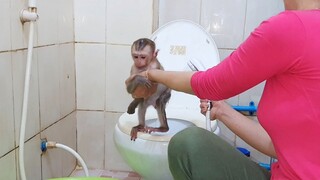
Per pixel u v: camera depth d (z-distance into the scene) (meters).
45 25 1.33
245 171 0.91
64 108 1.58
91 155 1.78
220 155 0.92
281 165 0.73
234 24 1.70
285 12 0.68
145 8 1.59
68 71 1.61
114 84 1.69
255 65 0.69
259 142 0.99
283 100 0.68
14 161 1.15
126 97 1.69
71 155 1.71
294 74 0.66
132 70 1.12
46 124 1.38
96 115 1.73
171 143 0.97
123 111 1.71
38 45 1.28
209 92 0.79
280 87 0.69
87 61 1.68
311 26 0.64
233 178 0.90
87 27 1.64
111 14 1.62
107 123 1.73
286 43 0.64
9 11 1.07
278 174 0.75
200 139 0.95
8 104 1.09
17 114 1.15
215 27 1.71
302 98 0.66
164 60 1.49
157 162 1.12
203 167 0.90
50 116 1.42
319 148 0.66
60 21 1.49
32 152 1.28
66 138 1.62
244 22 1.70
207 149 0.93
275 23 0.66
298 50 0.64
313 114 0.65
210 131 1.08
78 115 1.74
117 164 1.78
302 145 0.68
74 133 1.73
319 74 0.64
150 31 1.62
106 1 1.61
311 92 0.65
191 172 0.91
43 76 1.34
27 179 1.24
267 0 1.67
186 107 1.44
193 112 1.39
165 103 1.18
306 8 0.71
